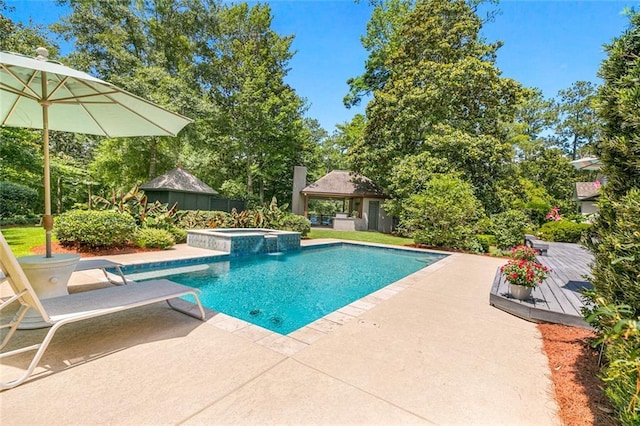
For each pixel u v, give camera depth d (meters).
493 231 12.69
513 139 19.88
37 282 3.41
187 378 2.27
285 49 22.09
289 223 14.05
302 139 22.48
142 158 17.64
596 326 2.36
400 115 16.09
